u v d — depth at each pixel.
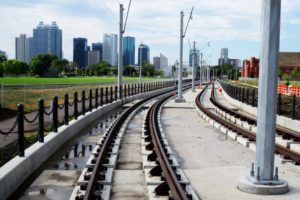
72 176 10.13
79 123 18.48
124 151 13.52
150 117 22.27
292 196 8.24
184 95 52.94
